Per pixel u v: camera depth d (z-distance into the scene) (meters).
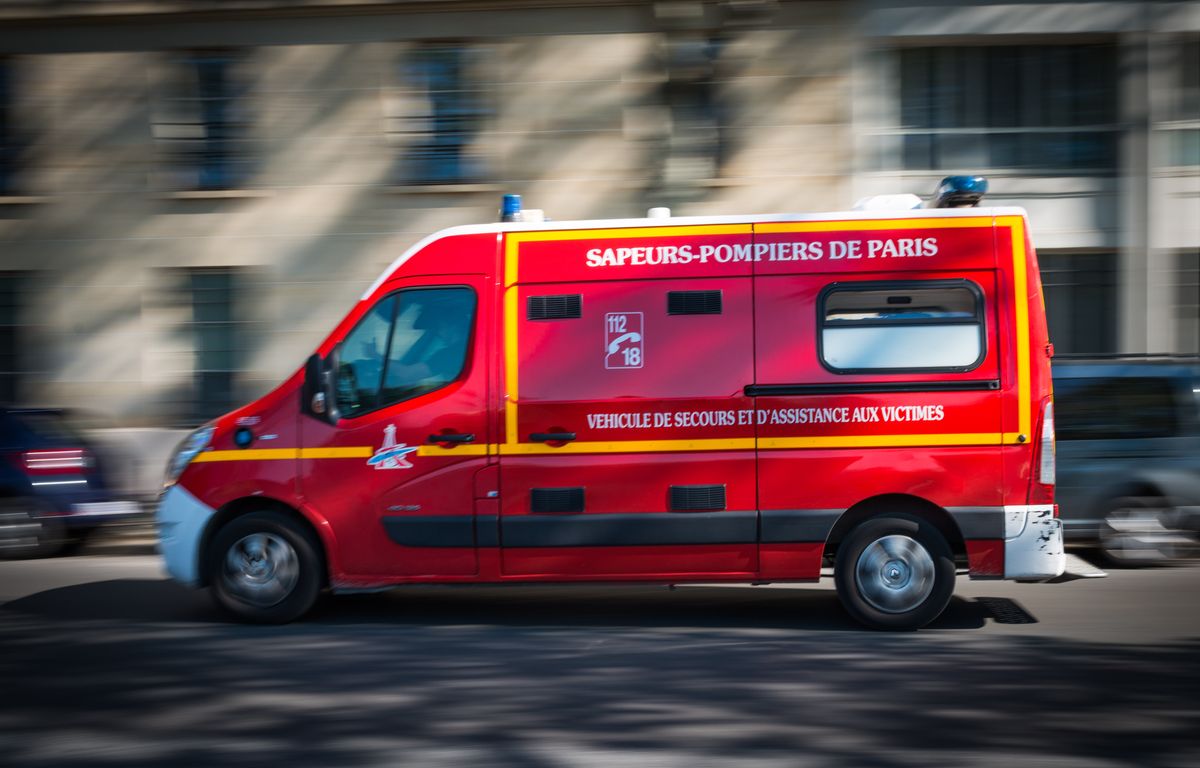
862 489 6.74
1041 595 8.06
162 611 7.66
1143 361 9.30
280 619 7.07
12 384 15.43
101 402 15.28
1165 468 9.06
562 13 14.44
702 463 6.80
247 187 14.96
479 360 6.91
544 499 6.87
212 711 5.26
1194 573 8.91
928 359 6.75
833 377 6.77
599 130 14.55
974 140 14.77
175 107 14.96
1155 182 14.62
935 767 4.45
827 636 6.79
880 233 6.80
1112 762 4.51
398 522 6.93
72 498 9.89
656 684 5.69
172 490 7.13
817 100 14.41
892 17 14.32
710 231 6.86
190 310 15.23
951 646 6.49
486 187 14.68
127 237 15.12
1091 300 15.16
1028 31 14.35
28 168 15.17
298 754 4.65
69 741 4.84
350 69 14.71
